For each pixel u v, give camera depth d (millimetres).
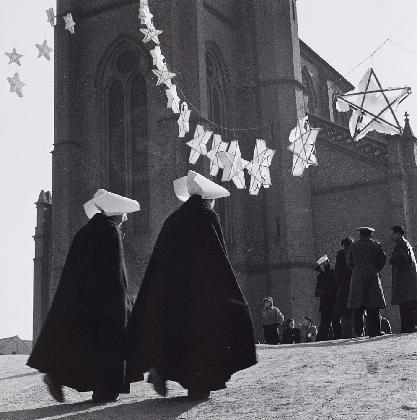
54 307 7930
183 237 7371
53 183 43438
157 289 7234
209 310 7051
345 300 19734
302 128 18078
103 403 7816
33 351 7871
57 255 42156
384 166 41281
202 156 40375
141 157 43031
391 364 9031
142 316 7266
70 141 43969
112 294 7980
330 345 14789
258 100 45469
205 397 7371
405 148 40969
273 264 42375
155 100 42406
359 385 7543
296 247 42125
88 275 7957
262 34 46281
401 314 17156
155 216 40438
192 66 41281
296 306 41438
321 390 7402
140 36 43625
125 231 42125
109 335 7859
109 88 44938
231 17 46938
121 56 44812
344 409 6203
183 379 7145
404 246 17000
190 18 41969
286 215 42562
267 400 7059
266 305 26047
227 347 6957
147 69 43219
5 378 12312
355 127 20281
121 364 7891
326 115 58781
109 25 44906
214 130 44531
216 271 7242
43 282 49531
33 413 7441
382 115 19969
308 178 43344
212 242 7367
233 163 19094
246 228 43750
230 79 45844
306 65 57125
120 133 44156
